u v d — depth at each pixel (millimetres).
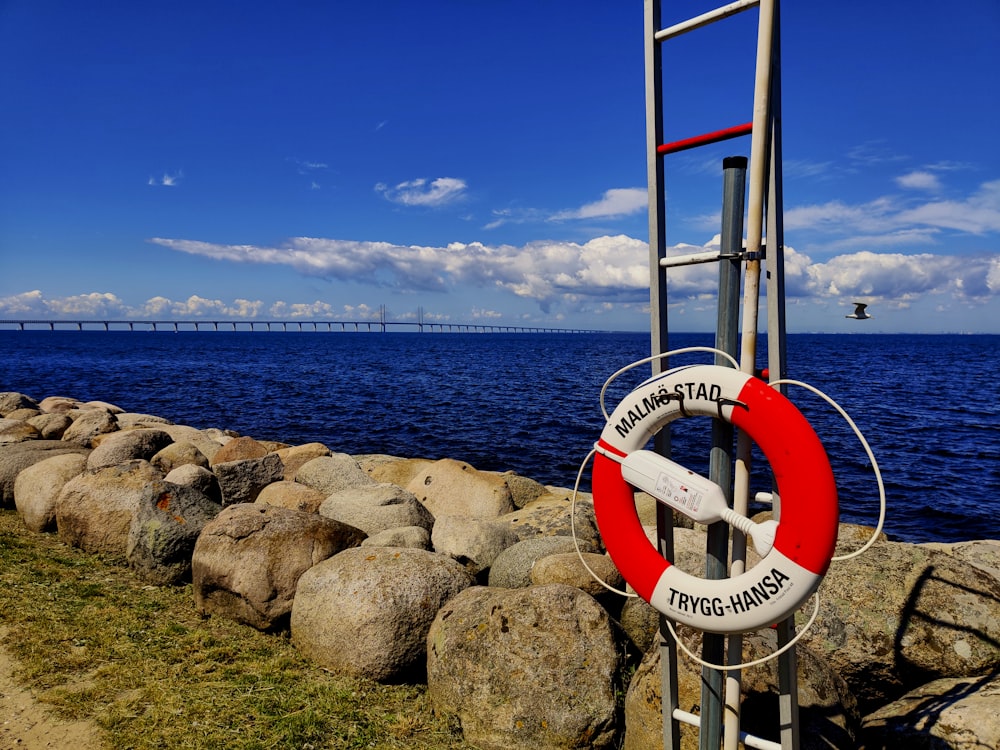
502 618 4387
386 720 4344
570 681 4113
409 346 114875
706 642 3217
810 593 2783
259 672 4816
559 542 6078
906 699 4082
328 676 4812
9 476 8945
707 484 2982
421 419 24969
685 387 3039
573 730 4004
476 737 4141
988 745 3443
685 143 3209
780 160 3096
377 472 11531
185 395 33000
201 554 5746
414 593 4902
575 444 20359
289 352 85500
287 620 5465
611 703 4098
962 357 75812
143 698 4402
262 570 5469
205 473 8250
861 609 4469
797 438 2756
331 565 5184
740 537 3047
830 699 3879
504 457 18609
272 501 7984
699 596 3006
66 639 5090
